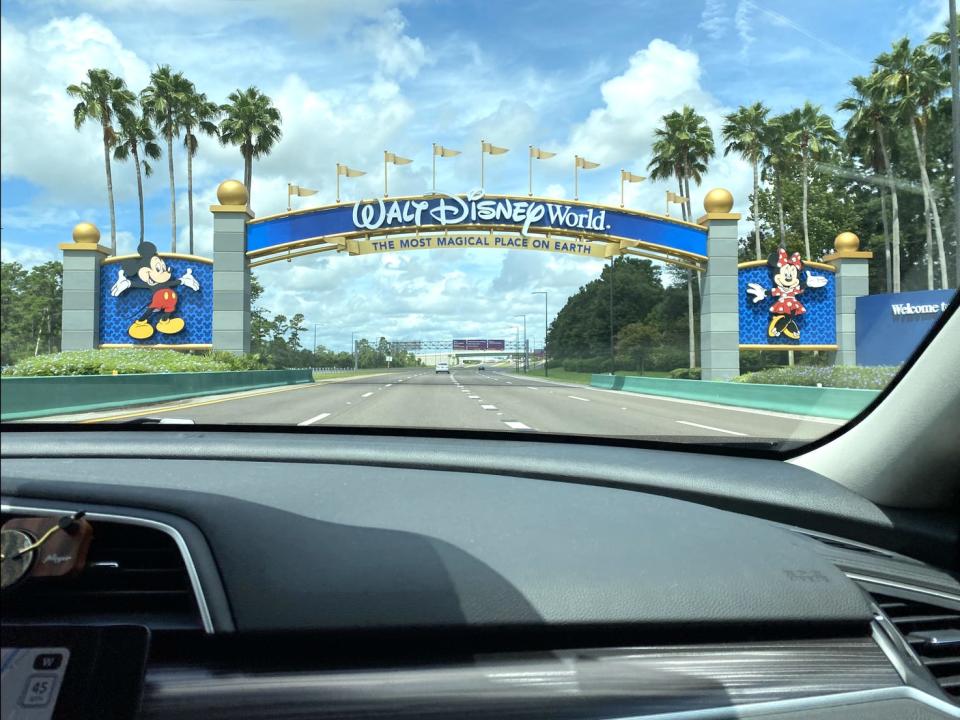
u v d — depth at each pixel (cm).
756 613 157
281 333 3834
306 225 3052
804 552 184
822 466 244
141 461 224
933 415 207
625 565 170
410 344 9700
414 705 140
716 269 2947
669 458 263
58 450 237
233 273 2972
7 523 160
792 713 144
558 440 304
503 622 150
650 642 155
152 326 2927
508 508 197
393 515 187
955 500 216
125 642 129
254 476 208
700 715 142
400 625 149
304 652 148
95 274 2870
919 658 160
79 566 155
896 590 179
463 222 3059
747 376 785
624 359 5450
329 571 158
